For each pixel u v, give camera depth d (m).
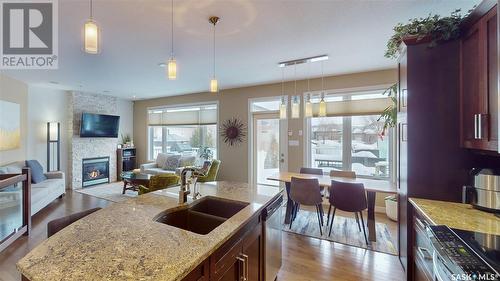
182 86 5.57
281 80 5.02
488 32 1.49
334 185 3.17
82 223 1.39
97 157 6.55
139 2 2.12
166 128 7.32
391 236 3.23
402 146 2.27
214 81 2.55
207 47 3.18
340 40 2.99
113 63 3.81
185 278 0.98
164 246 1.11
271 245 2.01
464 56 1.85
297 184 3.38
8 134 4.44
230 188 2.43
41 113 5.55
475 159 1.91
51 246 1.09
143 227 1.33
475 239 1.22
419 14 2.38
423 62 2.03
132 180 4.89
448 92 1.97
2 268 2.45
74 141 6.04
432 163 2.02
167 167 6.34
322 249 2.88
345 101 4.54
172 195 2.11
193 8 2.23
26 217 3.22
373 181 3.43
